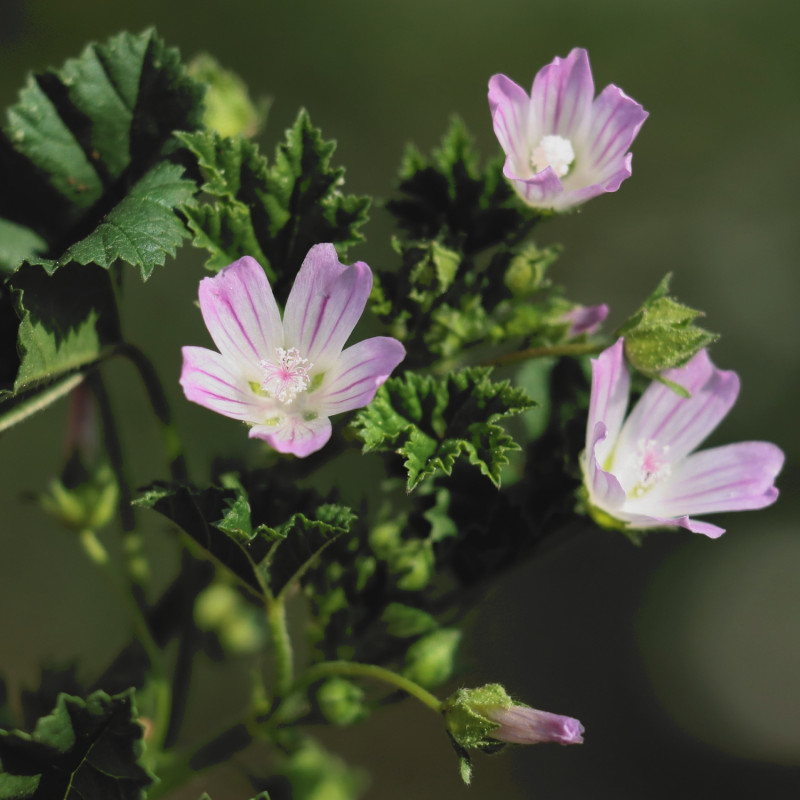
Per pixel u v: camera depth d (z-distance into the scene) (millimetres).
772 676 820
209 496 526
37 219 545
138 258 530
